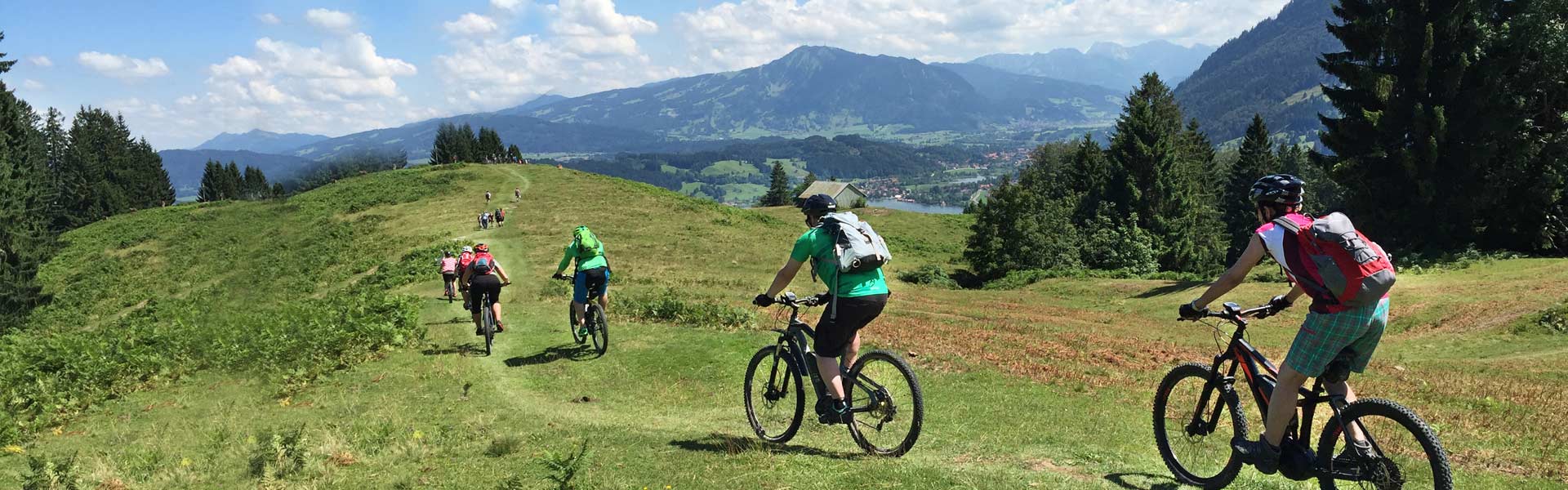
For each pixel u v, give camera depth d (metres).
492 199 68.81
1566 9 30.95
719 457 5.66
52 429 10.01
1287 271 3.94
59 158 113.44
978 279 53.66
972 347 13.57
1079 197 68.19
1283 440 4.32
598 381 10.30
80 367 12.48
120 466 6.98
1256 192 4.14
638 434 6.75
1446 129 31.61
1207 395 4.89
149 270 51.69
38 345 15.59
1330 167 35.72
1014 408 8.25
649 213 61.47
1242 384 7.69
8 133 70.19
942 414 7.85
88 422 10.18
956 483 4.68
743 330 15.14
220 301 30.05
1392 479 3.86
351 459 6.38
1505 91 31.44
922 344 13.77
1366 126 33.94
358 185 80.81
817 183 160.38
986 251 53.06
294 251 49.38
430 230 54.06
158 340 14.73
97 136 123.81
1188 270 60.31
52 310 46.19
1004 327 18.48
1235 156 124.81
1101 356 13.11
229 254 50.75
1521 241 32.78
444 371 11.26
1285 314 23.55
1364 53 34.72
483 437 7.07
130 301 43.59
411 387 10.34
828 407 5.68
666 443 6.30
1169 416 5.16
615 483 5.07
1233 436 4.57
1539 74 31.88
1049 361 12.27
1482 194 31.45
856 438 5.72
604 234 50.59
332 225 59.28
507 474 5.61
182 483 6.09
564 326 15.69
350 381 11.05
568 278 12.76
